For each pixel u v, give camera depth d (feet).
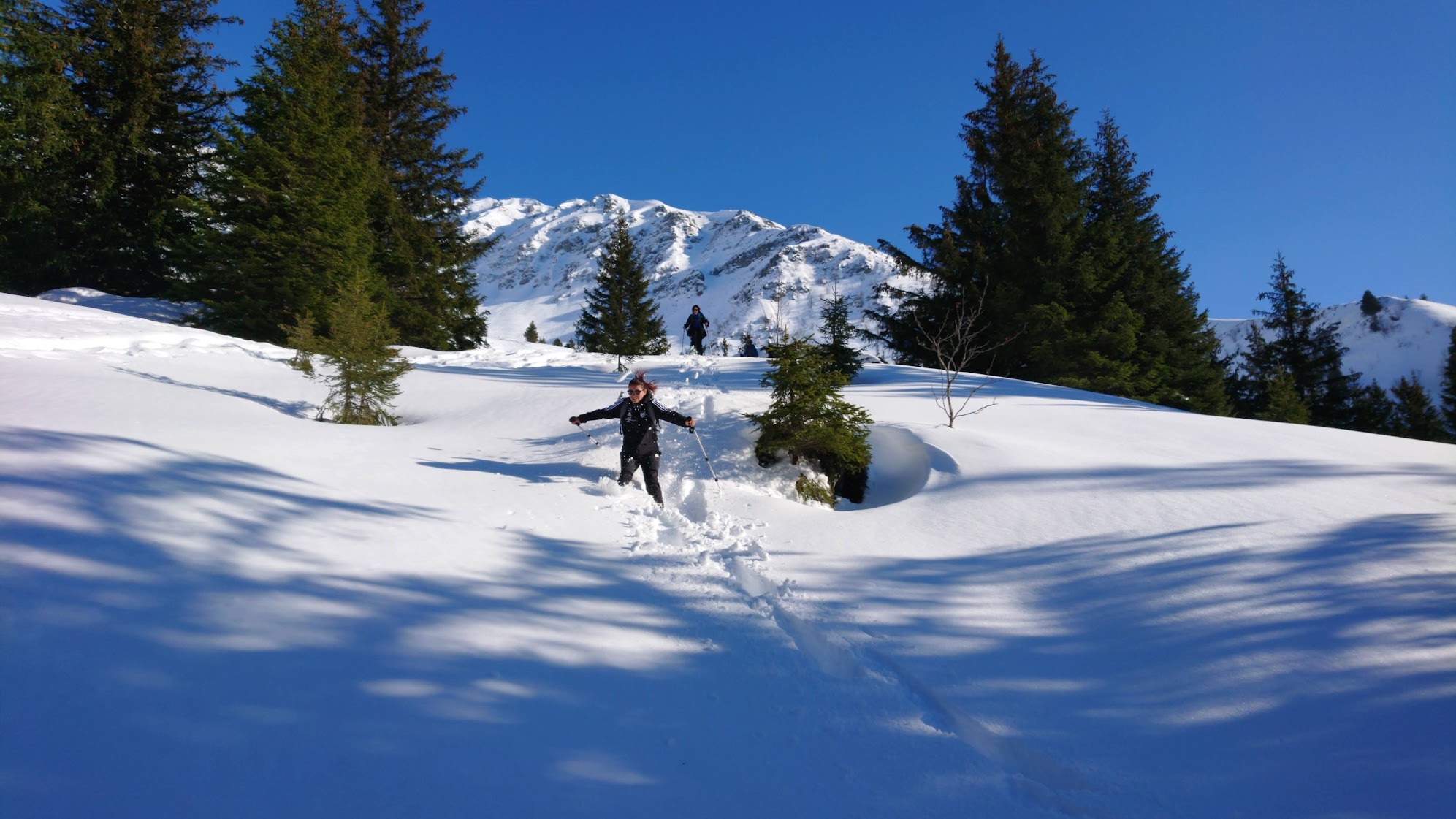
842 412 24.27
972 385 44.01
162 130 84.28
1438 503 17.63
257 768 6.82
